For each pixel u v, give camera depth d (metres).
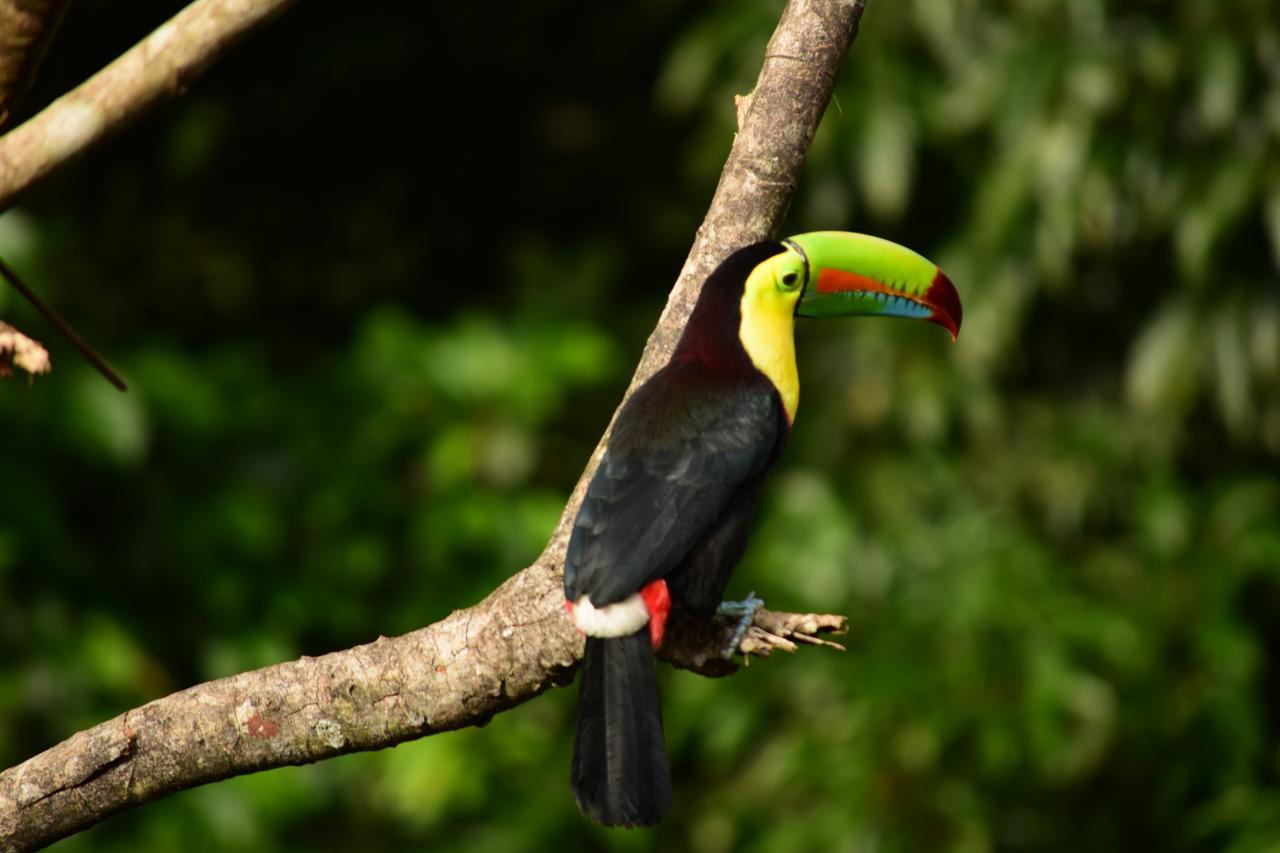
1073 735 11.02
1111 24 11.23
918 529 11.76
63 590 10.81
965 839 10.88
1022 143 10.99
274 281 13.75
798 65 6.02
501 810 11.30
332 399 11.78
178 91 4.08
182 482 11.38
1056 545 12.01
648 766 5.04
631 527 5.36
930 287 6.00
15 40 4.18
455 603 11.15
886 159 10.96
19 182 4.05
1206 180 11.05
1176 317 11.44
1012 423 12.18
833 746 11.12
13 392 10.48
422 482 11.59
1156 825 11.59
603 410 12.73
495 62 13.93
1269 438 11.94
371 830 11.70
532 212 14.08
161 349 11.27
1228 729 11.00
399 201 13.96
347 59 13.32
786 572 11.57
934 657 11.16
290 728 5.15
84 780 5.11
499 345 11.53
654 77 13.71
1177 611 11.26
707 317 5.89
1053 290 11.72
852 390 11.92
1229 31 11.05
